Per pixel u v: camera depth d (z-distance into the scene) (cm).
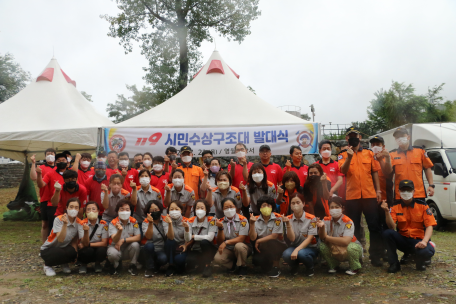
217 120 748
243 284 416
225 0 1570
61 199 517
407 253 475
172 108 794
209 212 498
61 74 924
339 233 455
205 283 423
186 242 457
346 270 466
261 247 457
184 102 805
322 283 414
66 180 502
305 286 405
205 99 804
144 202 530
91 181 551
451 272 445
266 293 381
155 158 584
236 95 816
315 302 350
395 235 453
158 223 476
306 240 449
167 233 452
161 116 768
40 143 1082
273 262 456
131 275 461
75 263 525
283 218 439
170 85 1627
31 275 461
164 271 482
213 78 852
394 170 524
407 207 459
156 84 1628
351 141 492
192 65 1656
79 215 513
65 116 805
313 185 483
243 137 723
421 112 2130
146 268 464
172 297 371
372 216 490
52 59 934
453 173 789
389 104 2148
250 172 507
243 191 504
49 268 465
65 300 362
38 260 545
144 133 730
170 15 1589
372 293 373
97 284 419
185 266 473
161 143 727
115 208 498
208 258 462
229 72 881
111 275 461
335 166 565
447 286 391
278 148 719
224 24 1639
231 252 464
